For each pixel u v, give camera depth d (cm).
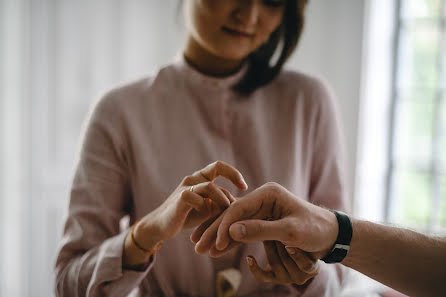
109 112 83
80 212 78
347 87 209
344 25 207
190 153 84
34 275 217
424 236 61
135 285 71
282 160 86
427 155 224
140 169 81
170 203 63
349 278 88
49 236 219
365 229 59
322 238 55
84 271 71
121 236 72
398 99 221
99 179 80
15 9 204
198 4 71
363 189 218
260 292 82
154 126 84
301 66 214
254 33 75
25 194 214
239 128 86
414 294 59
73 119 222
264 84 87
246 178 85
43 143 216
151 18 228
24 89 210
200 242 59
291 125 87
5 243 211
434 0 217
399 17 216
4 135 207
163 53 230
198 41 77
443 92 220
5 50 204
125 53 228
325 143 89
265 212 57
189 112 86
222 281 78
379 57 215
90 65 223
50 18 214
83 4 219
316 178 91
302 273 61
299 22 84
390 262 58
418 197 226
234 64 85
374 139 219
